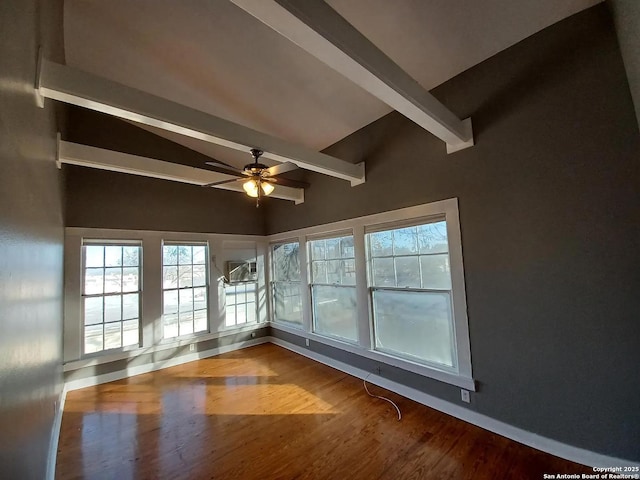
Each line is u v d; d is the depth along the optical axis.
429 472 2.11
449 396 2.86
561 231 2.19
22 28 1.25
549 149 2.25
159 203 4.66
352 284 4.02
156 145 4.69
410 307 3.26
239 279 5.36
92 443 2.56
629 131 1.92
